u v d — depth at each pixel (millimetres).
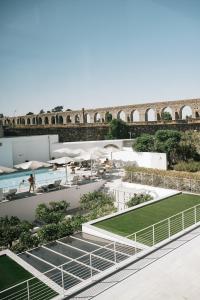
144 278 9734
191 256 11094
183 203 17828
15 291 9453
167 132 29859
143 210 16828
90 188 22531
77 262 10992
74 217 17516
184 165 26719
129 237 13086
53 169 29703
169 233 12695
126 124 42750
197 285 9359
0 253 12109
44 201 19938
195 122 38406
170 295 8867
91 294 8930
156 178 21969
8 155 29328
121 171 27547
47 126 41594
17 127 39688
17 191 20938
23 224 16312
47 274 10531
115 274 10000
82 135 43281
